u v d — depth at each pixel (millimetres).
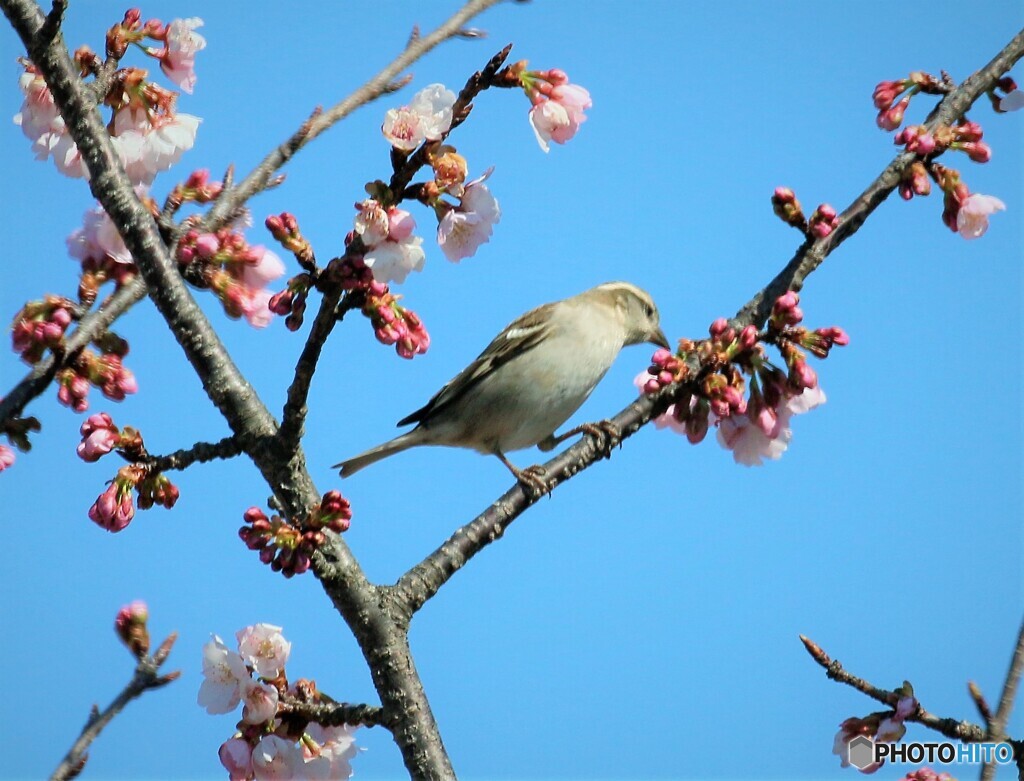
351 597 8641
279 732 8234
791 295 9867
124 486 8164
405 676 8578
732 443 10359
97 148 8898
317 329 8023
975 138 10703
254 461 8578
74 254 9195
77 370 8922
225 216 9242
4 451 8914
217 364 8641
